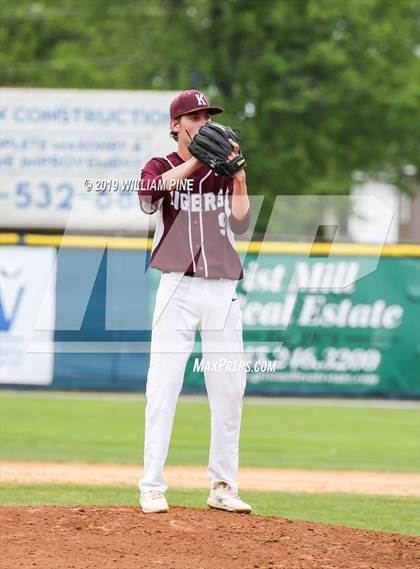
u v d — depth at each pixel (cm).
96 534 1568
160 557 1466
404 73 8519
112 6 8531
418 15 8956
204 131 1681
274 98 8025
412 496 2570
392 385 4156
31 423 3688
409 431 3681
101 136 4934
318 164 8506
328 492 2594
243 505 1759
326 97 8188
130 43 8631
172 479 2703
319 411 4066
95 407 4047
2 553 1459
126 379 4138
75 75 8656
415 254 4138
